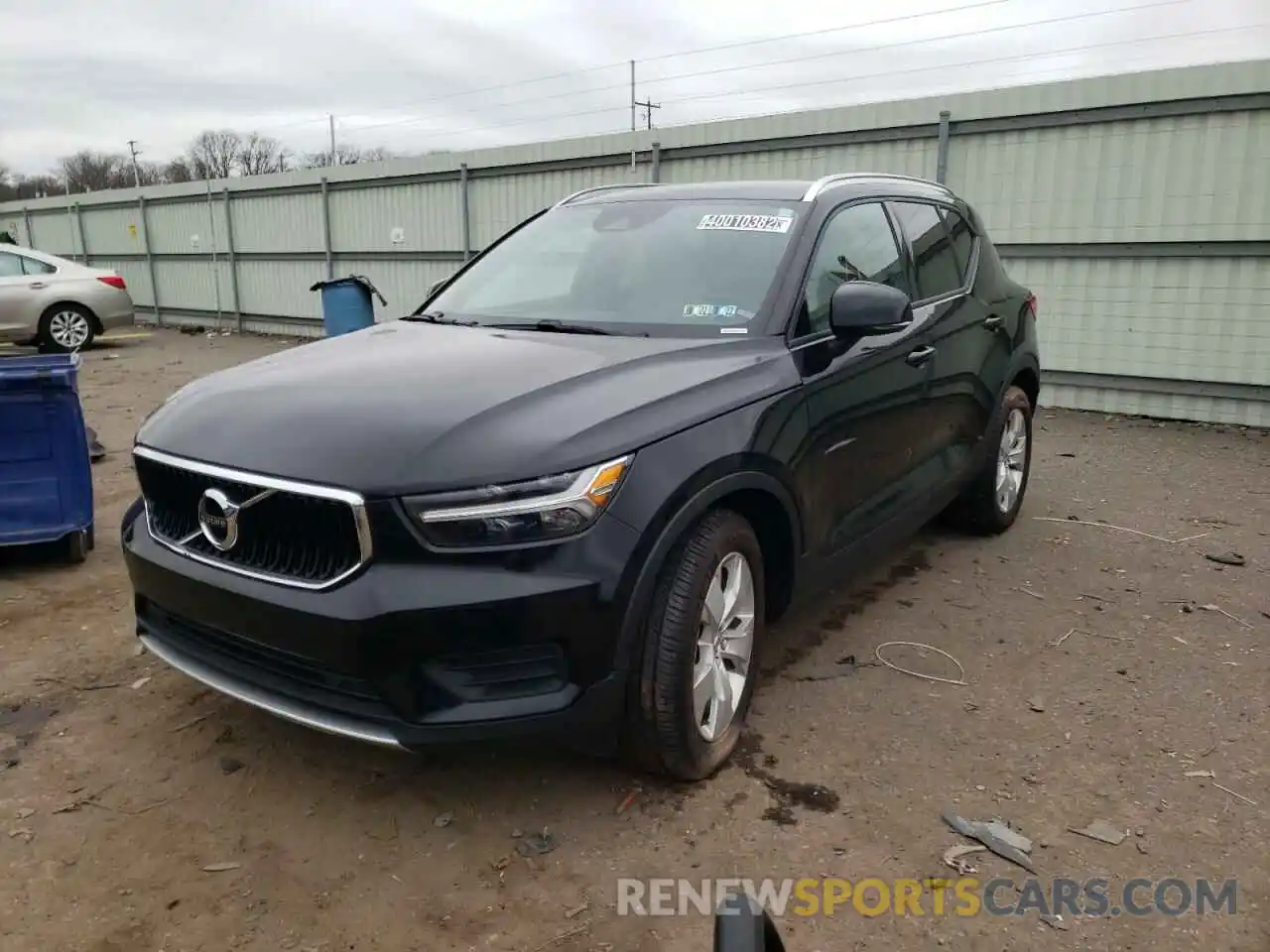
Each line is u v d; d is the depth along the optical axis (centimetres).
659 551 264
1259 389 878
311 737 327
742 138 1145
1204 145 865
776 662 386
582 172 1330
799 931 237
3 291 1435
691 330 342
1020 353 530
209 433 280
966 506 528
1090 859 264
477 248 1492
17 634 413
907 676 373
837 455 350
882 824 279
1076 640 409
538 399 271
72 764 311
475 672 248
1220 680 371
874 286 336
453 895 250
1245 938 235
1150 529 566
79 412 487
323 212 1714
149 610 309
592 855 265
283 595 252
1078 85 911
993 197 983
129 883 255
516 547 244
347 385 293
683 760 284
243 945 233
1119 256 923
